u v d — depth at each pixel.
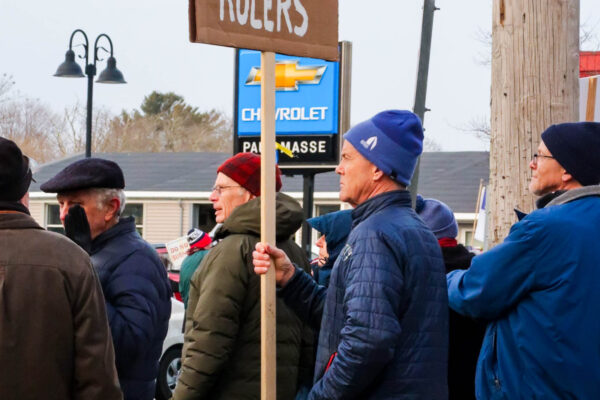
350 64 16.30
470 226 50.50
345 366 5.30
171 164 56.22
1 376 4.87
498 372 5.72
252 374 6.50
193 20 5.86
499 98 9.02
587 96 9.73
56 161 60.19
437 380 5.55
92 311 5.07
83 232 6.43
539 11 8.81
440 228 8.15
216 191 7.43
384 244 5.52
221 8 5.89
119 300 6.54
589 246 5.54
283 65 16.41
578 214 5.63
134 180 53.66
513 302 5.64
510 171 8.93
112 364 5.15
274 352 5.98
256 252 6.01
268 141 6.02
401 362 5.46
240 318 6.50
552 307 5.52
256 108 16.56
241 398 6.48
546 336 5.53
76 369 5.05
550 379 5.52
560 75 8.81
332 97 16.20
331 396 5.38
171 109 139.12
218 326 6.33
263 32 6.07
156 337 6.80
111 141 134.00
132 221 6.91
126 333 6.42
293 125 16.45
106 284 6.59
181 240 19.42
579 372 5.48
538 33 8.82
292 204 7.20
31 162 5.59
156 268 6.81
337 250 8.18
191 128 139.12
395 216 5.70
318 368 5.69
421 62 14.19
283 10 6.17
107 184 6.71
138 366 6.59
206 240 10.80
